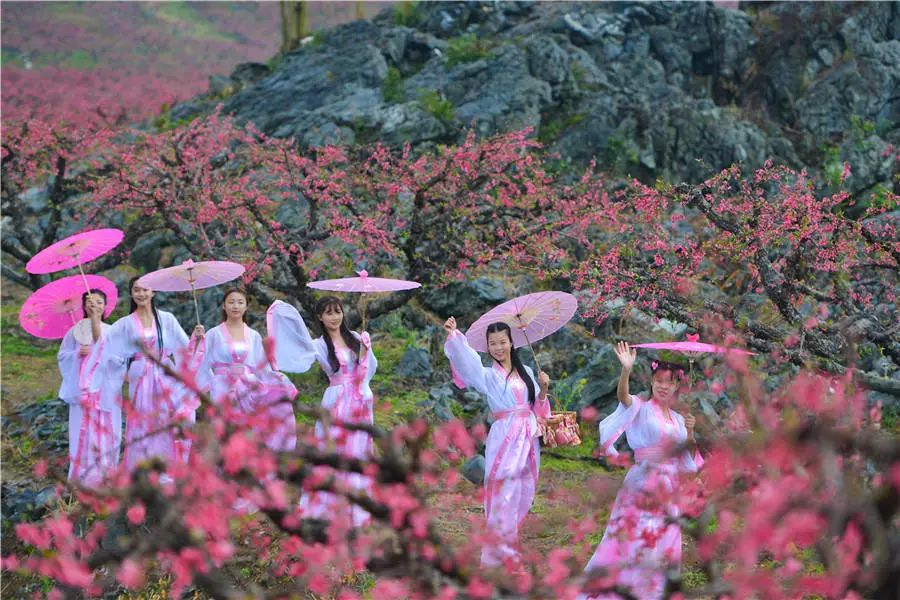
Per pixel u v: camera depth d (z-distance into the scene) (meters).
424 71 20.12
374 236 11.24
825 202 8.53
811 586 2.74
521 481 6.47
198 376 7.47
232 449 2.81
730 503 2.99
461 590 2.91
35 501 8.66
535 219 11.57
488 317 6.94
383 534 2.97
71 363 7.98
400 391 11.00
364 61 20.70
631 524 4.25
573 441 6.65
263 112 20.42
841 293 8.42
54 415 10.50
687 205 9.19
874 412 3.03
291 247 10.86
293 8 24.75
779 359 7.54
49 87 31.66
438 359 11.95
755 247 8.53
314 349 7.34
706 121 17.66
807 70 19.50
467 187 11.34
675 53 20.88
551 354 11.75
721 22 20.70
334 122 18.09
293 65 21.84
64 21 41.53
